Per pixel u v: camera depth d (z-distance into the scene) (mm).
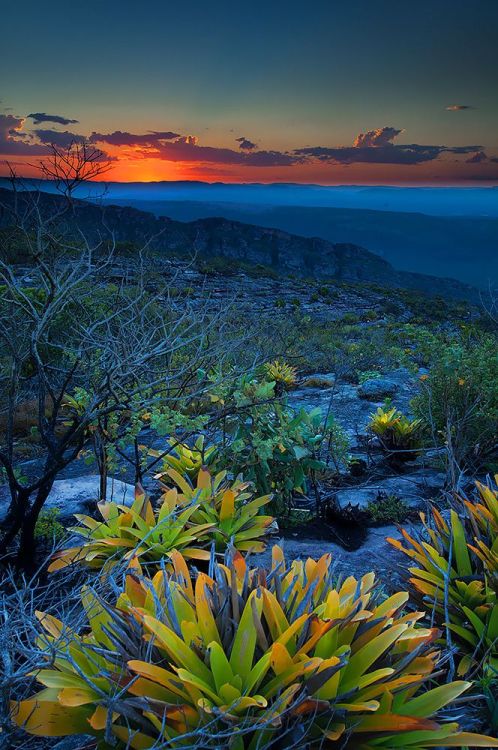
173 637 1902
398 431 6559
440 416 6484
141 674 1788
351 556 4160
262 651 1937
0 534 4098
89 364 4102
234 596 2008
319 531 4633
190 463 4844
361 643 2002
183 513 3514
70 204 3441
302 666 1793
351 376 11188
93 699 1896
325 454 6207
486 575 2756
